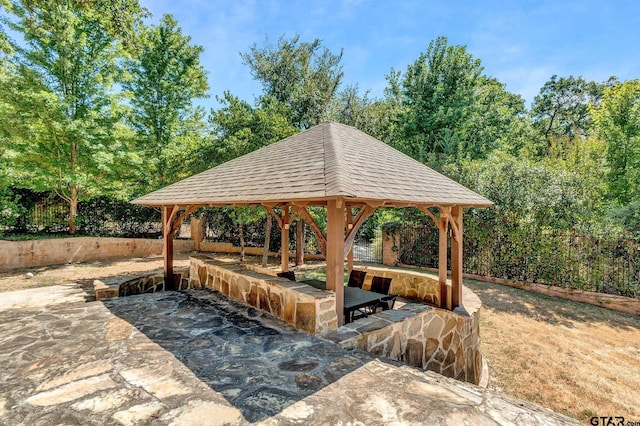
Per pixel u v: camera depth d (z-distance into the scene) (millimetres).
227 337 4852
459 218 7188
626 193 14961
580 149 20031
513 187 12648
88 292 8594
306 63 22578
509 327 8664
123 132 14070
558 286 11227
